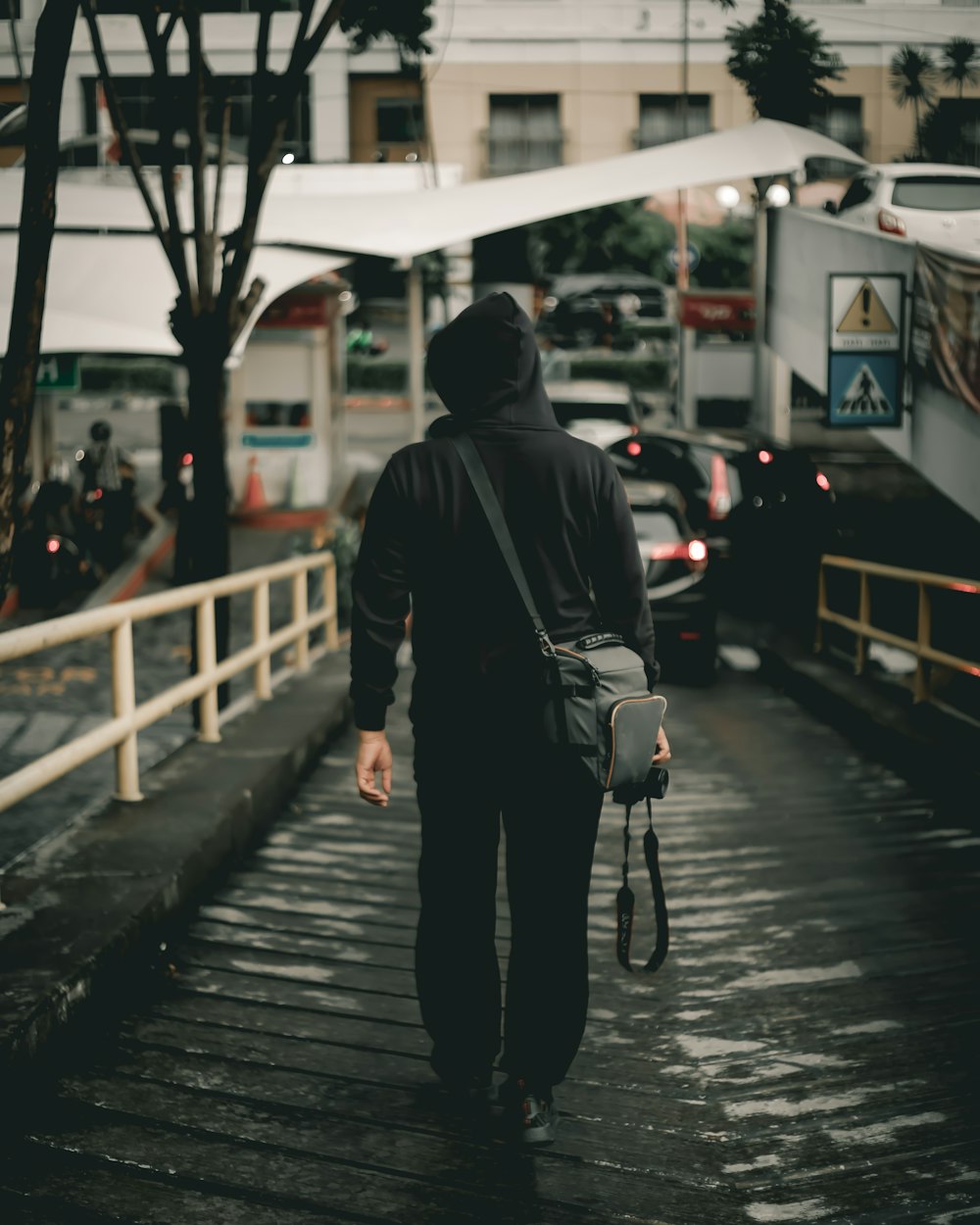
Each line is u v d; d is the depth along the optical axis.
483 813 3.30
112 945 4.29
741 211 29.78
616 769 3.12
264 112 8.62
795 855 6.47
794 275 14.27
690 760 8.72
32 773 4.84
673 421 28.88
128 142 8.79
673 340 30.77
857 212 16.20
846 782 8.03
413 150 30.77
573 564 3.22
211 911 5.41
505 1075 3.93
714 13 30.06
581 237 31.16
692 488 15.45
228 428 21.08
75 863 5.11
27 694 12.16
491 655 3.16
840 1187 3.39
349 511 21.77
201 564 8.94
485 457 3.19
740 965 4.99
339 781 7.76
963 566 15.46
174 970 4.75
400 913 5.47
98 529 17.84
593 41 30.28
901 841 6.70
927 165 16.38
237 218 14.79
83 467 18.11
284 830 6.74
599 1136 3.64
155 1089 3.81
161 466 21.05
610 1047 4.27
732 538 15.14
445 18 30.14
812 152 16.09
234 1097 3.77
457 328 3.24
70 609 16.31
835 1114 3.81
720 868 6.25
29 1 23.45
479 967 3.43
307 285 19.92
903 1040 4.32
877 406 11.30
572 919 3.29
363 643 3.23
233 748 7.35
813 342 13.71
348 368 32.28
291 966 4.83
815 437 23.25
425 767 3.27
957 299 10.28
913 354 11.14
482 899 3.38
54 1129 3.56
